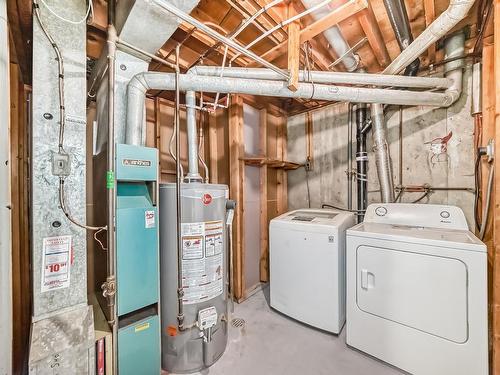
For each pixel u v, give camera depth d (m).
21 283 1.80
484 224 1.72
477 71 1.94
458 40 1.93
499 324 1.26
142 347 1.37
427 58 2.11
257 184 2.97
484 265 1.30
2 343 0.99
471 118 2.01
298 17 1.40
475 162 1.92
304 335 1.94
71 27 1.23
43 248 1.13
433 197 2.21
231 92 1.72
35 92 1.12
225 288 1.75
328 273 1.94
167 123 2.65
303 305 2.07
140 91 1.52
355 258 1.75
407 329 1.52
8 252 1.03
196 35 1.68
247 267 2.77
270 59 2.04
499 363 1.26
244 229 2.67
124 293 1.30
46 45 1.15
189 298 1.54
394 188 2.39
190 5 1.22
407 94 1.91
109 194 1.22
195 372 1.56
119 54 1.53
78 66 1.25
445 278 1.40
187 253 1.53
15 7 1.25
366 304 1.69
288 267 2.18
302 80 1.76
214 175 2.72
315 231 2.01
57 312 1.17
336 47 1.92
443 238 1.47
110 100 1.23
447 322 1.39
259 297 2.63
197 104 2.67
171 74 1.58
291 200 3.33
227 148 2.70
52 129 1.16
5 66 1.03
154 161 1.44
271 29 1.51
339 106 2.90
